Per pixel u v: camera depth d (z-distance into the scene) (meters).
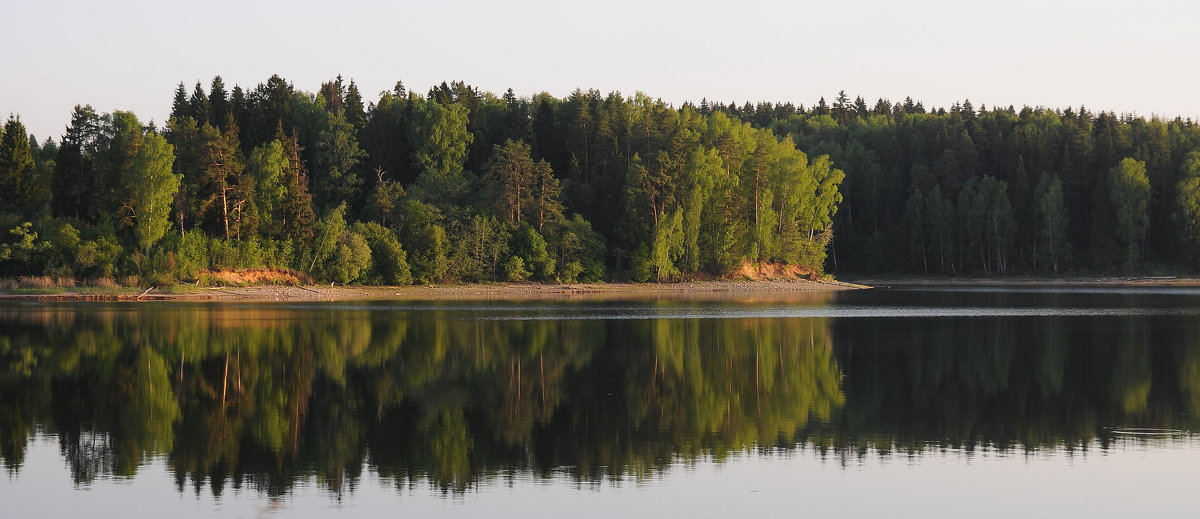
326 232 115.69
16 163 110.06
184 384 40.66
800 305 96.69
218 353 50.81
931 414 34.53
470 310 86.81
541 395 38.19
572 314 81.62
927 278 167.50
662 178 135.00
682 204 137.00
